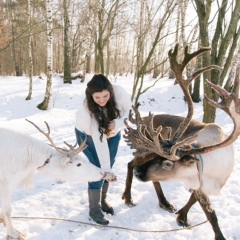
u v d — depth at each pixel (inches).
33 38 1127.6
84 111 120.3
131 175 152.5
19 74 1117.7
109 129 120.1
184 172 113.4
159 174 113.3
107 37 341.1
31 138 120.3
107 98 115.5
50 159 120.7
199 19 212.5
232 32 218.7
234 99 96.5
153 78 793.6
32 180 126.3
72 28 845.8
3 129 116.9
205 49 108.7
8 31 887.1
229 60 234.5
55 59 1298.0
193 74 110.4
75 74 720.3
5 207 117.0
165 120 149.4
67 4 612.1
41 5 626.5
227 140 103.3
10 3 842.2
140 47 317.1
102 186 141.0
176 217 141.4
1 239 120.8
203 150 107.4
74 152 118.9
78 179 121.4
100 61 343.6
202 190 120.4
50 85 484.1
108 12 350.3
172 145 110.3
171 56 112.0
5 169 114.0
